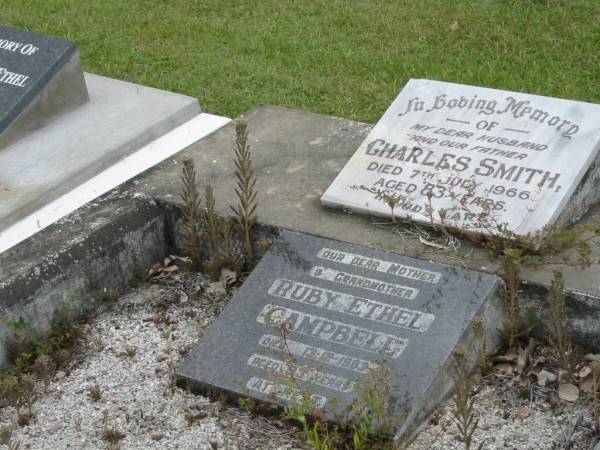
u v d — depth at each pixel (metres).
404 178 2.46
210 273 2.49
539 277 2.20
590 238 2.32
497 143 2.46
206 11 4.20
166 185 2.64
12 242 2.45
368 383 2.04
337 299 2.24
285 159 2.71
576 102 2.50
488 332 2.18
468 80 3.52
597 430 2.00
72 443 2.07
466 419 1.93
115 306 2.47
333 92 3.53
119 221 2.50
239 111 3.45
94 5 4.29
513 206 2.32
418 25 3.95
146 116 2.96
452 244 2.32
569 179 2.34
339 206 2.46
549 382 2.13
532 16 3.91
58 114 2.96
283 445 2.04
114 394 2.20
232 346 2.21
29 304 2.30
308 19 4.07
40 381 2.24
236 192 2.48
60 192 2.65
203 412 2.13
